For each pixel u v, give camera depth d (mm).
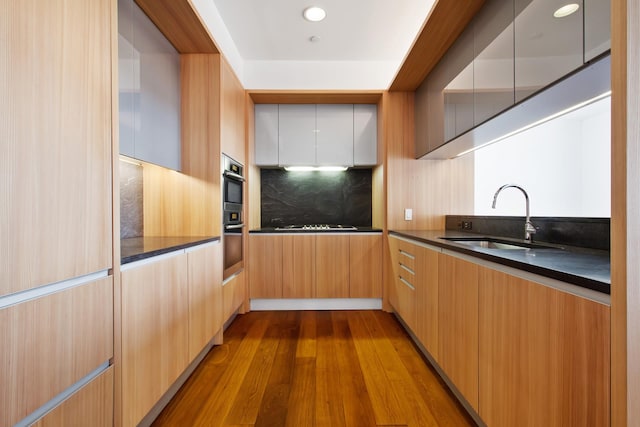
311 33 2668
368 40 2779
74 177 908
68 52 893
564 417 807
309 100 3123
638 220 603
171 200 2219
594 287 720
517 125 1724
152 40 1808
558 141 2939
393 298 2812
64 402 864
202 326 1882
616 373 638
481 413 1258
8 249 714
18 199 740
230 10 2350
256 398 1591
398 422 1407
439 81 2320
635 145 597
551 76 1193
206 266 1948
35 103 788
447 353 1599
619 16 604
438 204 2939
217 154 2197
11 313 715
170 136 2045
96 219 992
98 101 1010
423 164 2936
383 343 2260
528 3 1320
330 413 1470
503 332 1100
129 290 1153
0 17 704
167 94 2002
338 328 2562
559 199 2934
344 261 3025
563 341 813
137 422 1198
